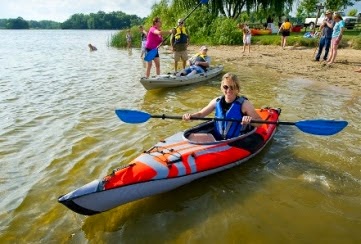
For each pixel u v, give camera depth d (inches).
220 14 932.6
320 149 179.3
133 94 306.0
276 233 114.5
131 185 122.6
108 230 117.0
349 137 195.5
